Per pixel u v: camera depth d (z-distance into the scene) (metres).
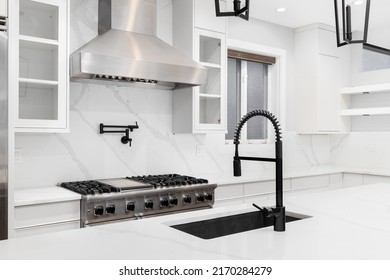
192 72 2.96
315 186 4.07
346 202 2.08
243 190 3.39
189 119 3.35
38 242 1.29
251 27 4.20
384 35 4.55
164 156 3.56
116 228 1.48
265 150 4.37
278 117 4.51
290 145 4.61
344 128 4.73
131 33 3.04
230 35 4.02
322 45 4.43
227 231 1.78
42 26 2.88
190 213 1.77
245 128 4.30
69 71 2.71
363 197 2.24
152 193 2.70
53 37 2.83
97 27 3.17
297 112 4.62
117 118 3.27
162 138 3.54
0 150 2.19
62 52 2.68
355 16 3.99
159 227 1.50
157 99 3.51
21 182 2.81
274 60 4.53
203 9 3.38
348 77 4.80
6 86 2.23
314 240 1.33
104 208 2.48
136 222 1.59
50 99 2.91
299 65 4.60
